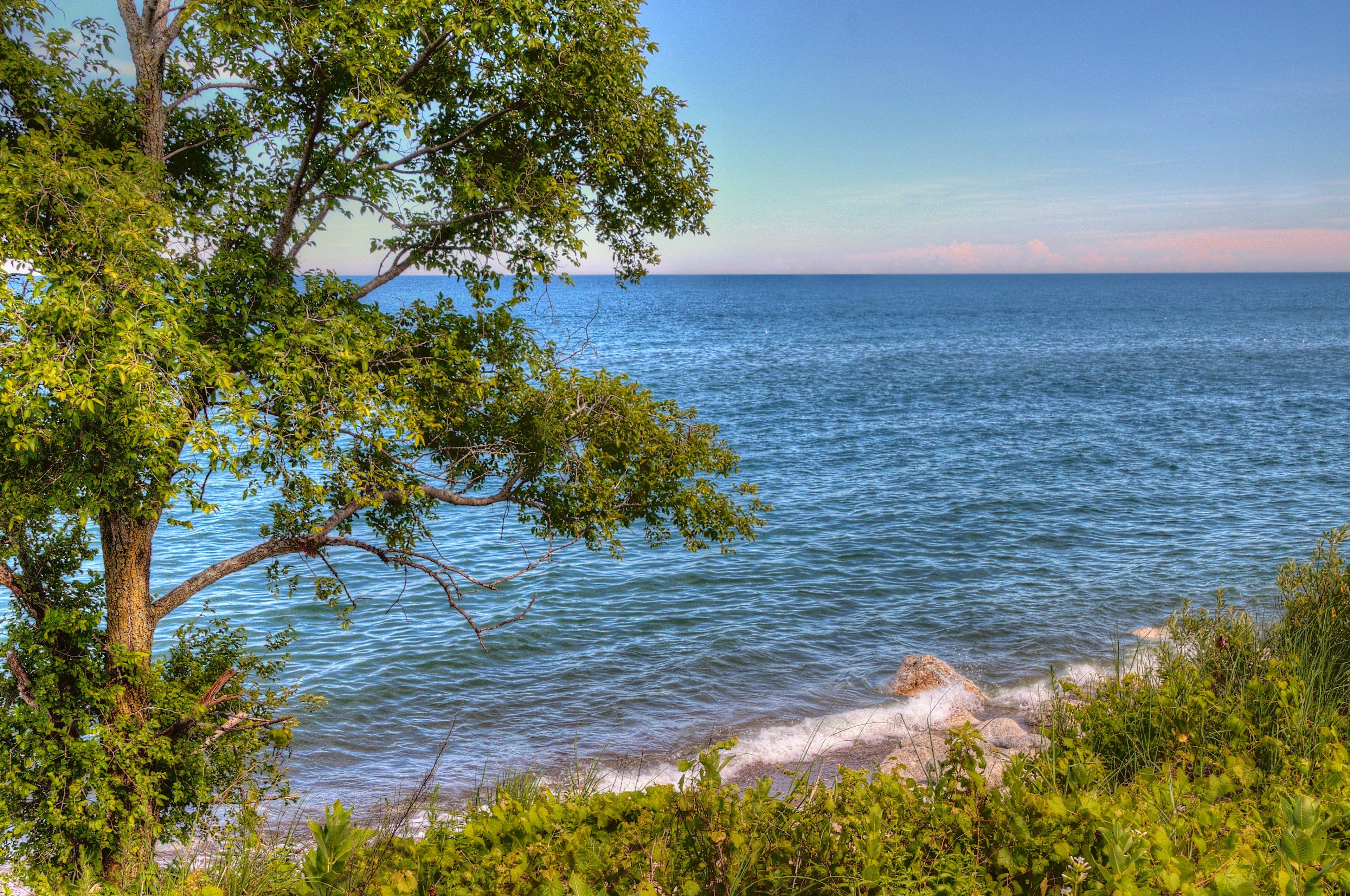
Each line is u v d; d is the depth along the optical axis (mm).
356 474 8883
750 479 33312
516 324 10367
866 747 13258
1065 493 30984
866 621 19109
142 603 8891
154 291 6645
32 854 8258
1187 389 61312
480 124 9547
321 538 9906
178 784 8719
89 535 9594
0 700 8609
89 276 6652
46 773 8164
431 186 9750
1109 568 22469
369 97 8023
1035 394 58906
